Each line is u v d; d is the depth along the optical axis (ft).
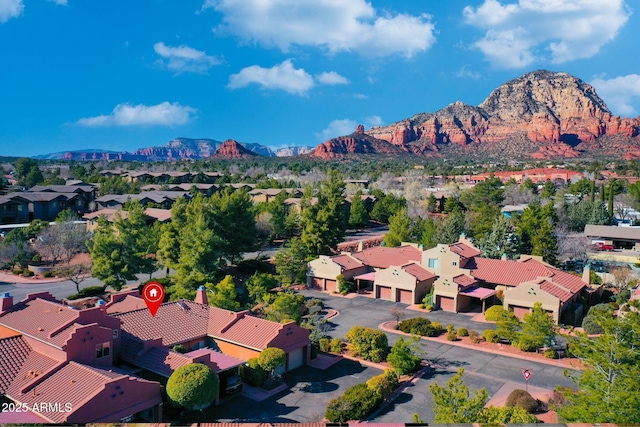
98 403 85.61
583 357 89.15
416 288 191.31
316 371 125.80
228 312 135.85
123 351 113.91
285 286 213.05
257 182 566.77
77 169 607.78
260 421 99.09
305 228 253.24
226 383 110.32
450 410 69.97
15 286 208.03
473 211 338.34
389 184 539.29
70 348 99.09
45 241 248.93
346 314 177.58
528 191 413.39
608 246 269.23
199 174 591.78
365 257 227.40
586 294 182.80
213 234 185.88
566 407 83.35
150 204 357.61
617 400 75.25
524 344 138.72
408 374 123.24
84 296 187.93
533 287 166.91
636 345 81.87
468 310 184.96
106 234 201.87
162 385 104.01
